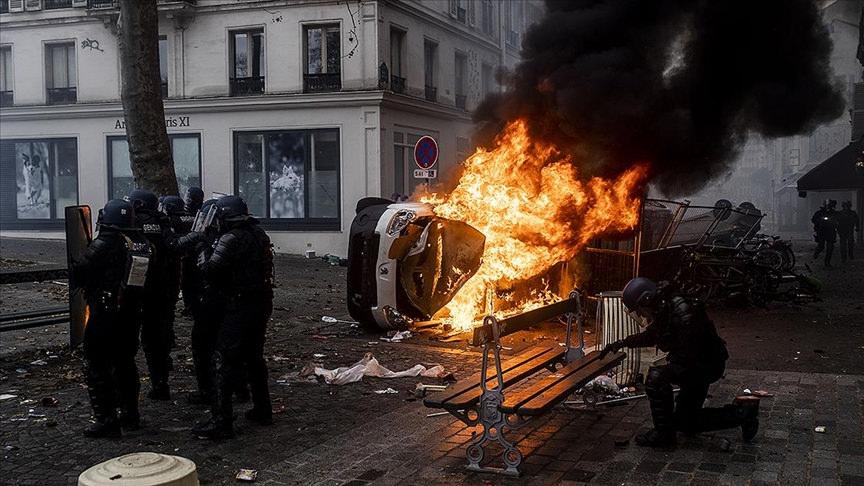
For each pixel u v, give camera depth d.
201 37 25.19
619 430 6.14
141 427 6.34
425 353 9.51
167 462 3.00
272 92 24.92
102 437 6.00
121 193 26.53
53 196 27.22
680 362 5.55
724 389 7.47
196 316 6.90
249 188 25.42
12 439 5.96
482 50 33.41
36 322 8.91
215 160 25.45
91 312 5.93
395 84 26.09
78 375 8.08
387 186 25.06
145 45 12.91
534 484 4.96
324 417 6.65
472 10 31.98
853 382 7.77
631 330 7.39
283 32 24.70
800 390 7.42
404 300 10.79
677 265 13.57
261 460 5.52
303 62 24.73
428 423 6.41
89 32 26.22
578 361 6.46
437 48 29.12
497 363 5.19
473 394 5.33
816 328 11.47
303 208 25.08
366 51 24.30
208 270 5.92
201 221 7.11
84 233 8.39
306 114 24.80
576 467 5.27
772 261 17.17
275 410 6.88
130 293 6.00
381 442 5.91
